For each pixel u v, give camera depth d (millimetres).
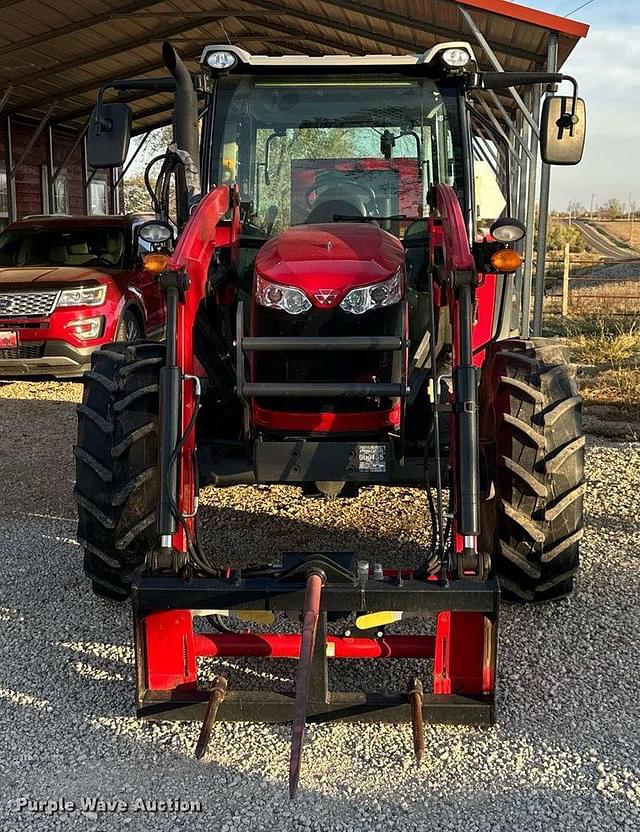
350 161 4680
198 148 4457
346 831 2738
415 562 4785
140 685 3215
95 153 4215
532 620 4105
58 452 7547
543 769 3031
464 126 4672
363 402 3828
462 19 9680
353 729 3293
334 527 5375
